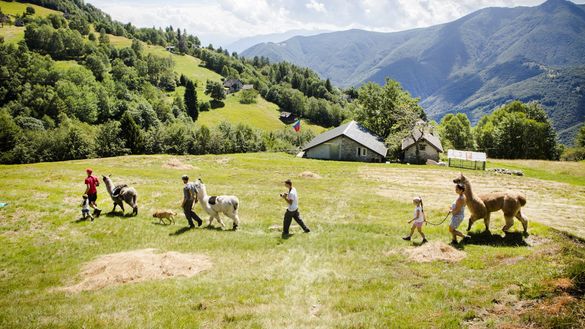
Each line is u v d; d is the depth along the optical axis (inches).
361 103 3599.9
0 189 1127.0
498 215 851.4
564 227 817.5
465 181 692.7
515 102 4284.0
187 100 6899.6
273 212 1007.0
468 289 442.9
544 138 3629.4
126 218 887.1
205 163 2210.9
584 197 1288.1
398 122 2955.2
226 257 623.8
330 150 2842.0
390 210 1027.3
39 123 4613.7
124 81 7150.6
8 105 5113.2
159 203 1085.1
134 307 431.2
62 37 7765.8
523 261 525.0
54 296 483.2
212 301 444.8
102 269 568.4
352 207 1072.2
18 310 435.5
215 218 893.2
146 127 5324.8
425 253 592.4
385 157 2765.7
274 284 500.1
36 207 912.3
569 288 393.4
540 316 344.8
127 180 1510.8
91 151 3390.7
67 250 681.6
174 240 717.9
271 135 4616.1
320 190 1374.3
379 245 675.4
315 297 454.0
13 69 5861.2
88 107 5423.2
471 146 4141.2
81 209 949.8
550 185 1573.6
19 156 3331.7
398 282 492.1
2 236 740.7
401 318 382.3
